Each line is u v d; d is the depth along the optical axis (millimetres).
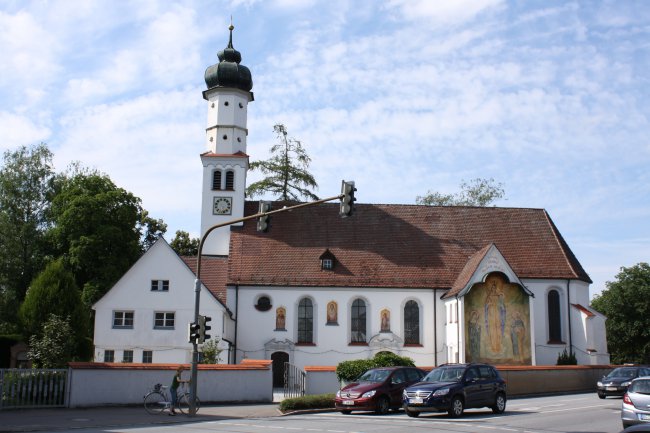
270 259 55625
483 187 84875
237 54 61562
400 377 32906
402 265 56344
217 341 50219
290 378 43344
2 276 63688
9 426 26672
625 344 81688
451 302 53031
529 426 24688
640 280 81312
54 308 47281
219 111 60281
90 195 65375
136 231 67750
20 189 69625
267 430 24406
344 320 53906
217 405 36719
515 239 59469
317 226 58906
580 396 41812
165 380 36250
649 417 23031
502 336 51000
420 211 61312
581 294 57344
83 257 61281
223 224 32125
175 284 51031
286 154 72438
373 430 23719
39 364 44062
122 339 50156
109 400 35125
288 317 53531
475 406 29609
